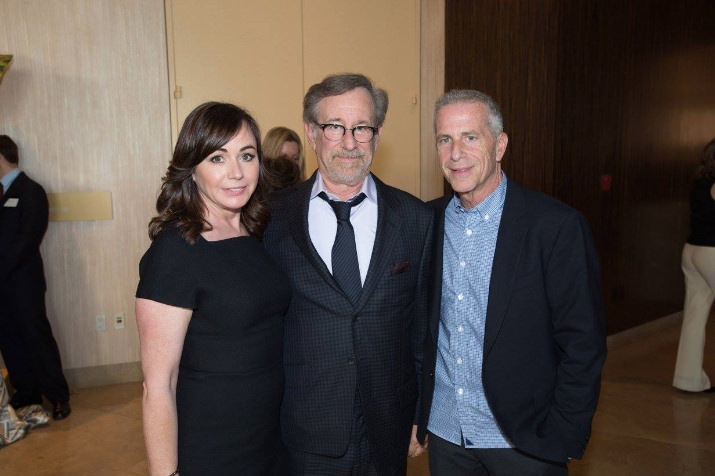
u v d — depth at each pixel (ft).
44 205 11.64
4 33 12.42
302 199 5.68
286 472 5.34
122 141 13.44
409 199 5.92
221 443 4.61
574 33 14.49
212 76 13.91
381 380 5.41
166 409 4.38
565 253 5.06
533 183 14.30
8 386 13.07
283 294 5.06
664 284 18.53
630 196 16.79
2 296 11.57
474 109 5.25
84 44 12.97
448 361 5.66
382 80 15.16
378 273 5.42
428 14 15.05
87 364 13.74
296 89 14.57
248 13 14.02
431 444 5.96
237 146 4.66
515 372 5.18
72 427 11.58
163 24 13.43
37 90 12.76
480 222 5.48
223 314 4.53
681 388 13.14
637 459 10.05
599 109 15.46
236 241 4.88
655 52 16.99
